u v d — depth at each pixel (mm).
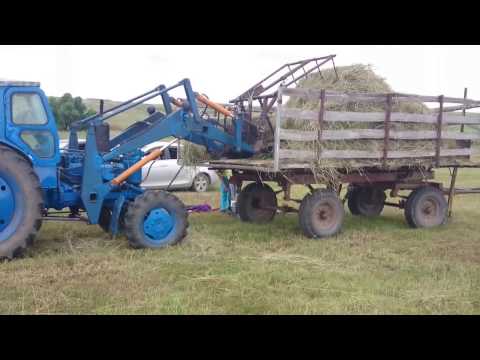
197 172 13602
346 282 5566
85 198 6871
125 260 6262
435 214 9250
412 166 8930
